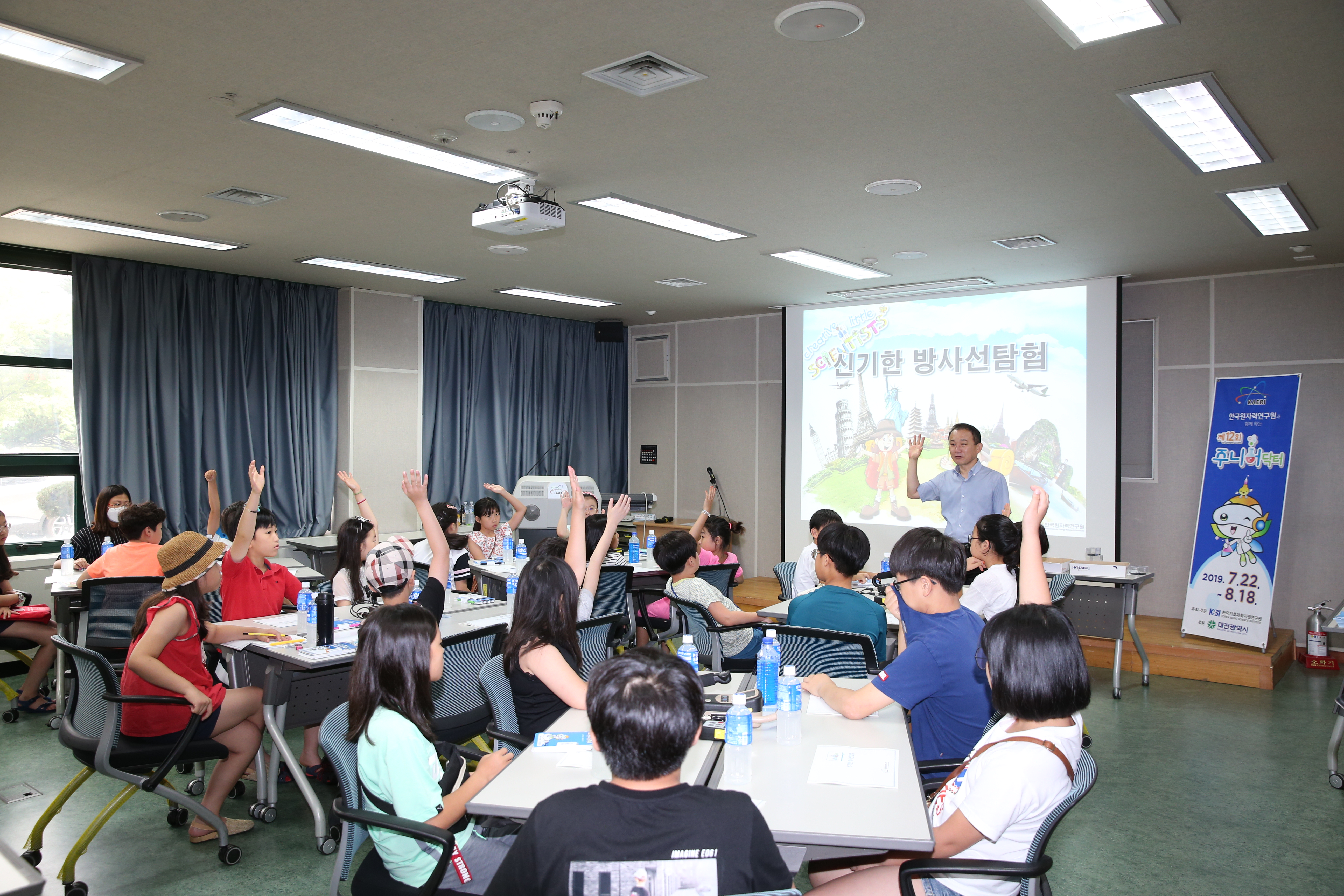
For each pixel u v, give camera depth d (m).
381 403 7.67
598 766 2.10
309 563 6.89
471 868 2.08
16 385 6.00
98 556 5.35
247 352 7.00
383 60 2.96
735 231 5.41
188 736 2.97
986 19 2.64
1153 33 2.73
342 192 4.56
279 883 3.01
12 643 4.84
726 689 2.79
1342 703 3.96
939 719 2.48
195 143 3.80
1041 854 1.80
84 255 6.07
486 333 8.74
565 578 2.60
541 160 4.02
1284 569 6.57
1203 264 6.38
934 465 7.68
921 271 6.73
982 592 3.71
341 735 2.12
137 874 3.06
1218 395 6.54
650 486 9.89
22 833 3.37
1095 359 6.96
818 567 3.45
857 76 3.07
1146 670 5.70
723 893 1.35
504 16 2.64
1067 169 4.12
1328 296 6.39
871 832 1.76
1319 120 3.46
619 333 9.59
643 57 2.93
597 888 1.34
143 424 6.34
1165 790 3.95
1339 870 3.20
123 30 2.73
